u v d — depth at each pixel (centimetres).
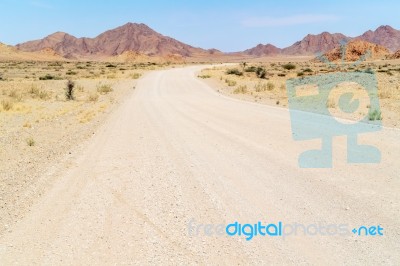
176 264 468
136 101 2580
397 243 504
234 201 669
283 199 672
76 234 560
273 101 2472
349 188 720
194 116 1767
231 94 3098
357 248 495
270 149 1053
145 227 576
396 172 814
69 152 1088
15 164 977
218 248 506
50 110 2117
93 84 4147
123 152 1064
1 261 493
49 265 479
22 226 596
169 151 1059
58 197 718
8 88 3356
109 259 486
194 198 689
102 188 761
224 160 945
